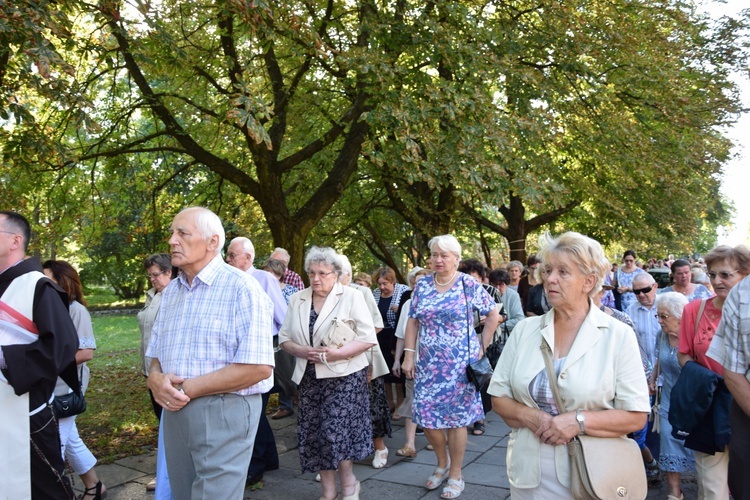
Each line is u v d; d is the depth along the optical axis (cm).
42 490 339
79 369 454
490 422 755
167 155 1371
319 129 1452
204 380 291
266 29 781
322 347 467
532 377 270
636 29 1216
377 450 579
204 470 293
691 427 377
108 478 548
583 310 274
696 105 1392
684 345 413
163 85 1197
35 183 1043
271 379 328
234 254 583
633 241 1825
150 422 750
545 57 1220
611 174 1366
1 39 602
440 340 493
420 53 1060
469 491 504
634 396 257
